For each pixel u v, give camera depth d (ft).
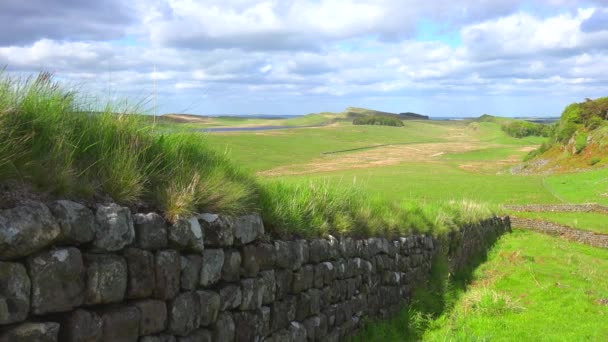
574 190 141.69
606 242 83.05
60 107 13.75
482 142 501.15
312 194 25.43
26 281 10.00
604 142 198.18
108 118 15.39
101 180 13.21
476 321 31.99
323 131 495.41
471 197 128.88
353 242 26.08
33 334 9.98
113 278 11.83
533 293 40.29
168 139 17.34
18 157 11.32
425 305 33.58
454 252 47.21
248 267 17.13
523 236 80.59
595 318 34.09
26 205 10.33
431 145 419.54
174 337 13.66
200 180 16.17
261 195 20.20
